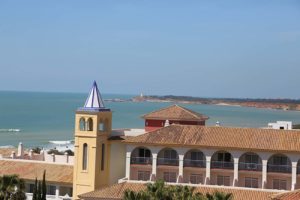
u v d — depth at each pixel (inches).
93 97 3287.4
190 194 2340.1
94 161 3223.4
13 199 2704.2
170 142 3181.6
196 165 3186.5
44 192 3051.2
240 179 3147.1
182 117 3627.0
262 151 3085.6
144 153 3275.1
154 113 3705.7
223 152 3184.1
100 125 3299.7
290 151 3026.6
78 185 3255.4
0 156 3841.0
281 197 2464.3
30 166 3508.9
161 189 2342.5
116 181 3353.8
